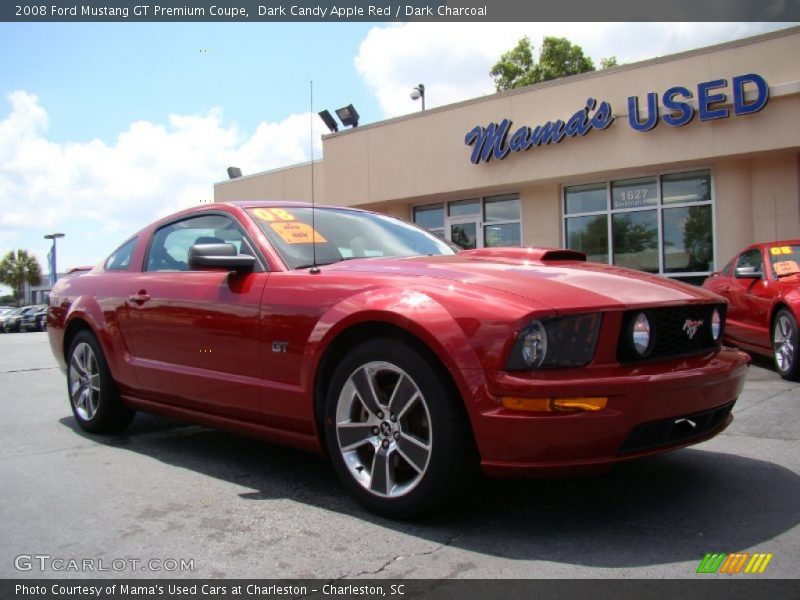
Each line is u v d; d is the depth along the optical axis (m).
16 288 69.94
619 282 2.83
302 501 3.11
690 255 11.30
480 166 13.03
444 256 3.54
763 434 4.10
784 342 6.11
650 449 2.55
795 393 5.38
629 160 11.17
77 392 4.70
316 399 3.03
